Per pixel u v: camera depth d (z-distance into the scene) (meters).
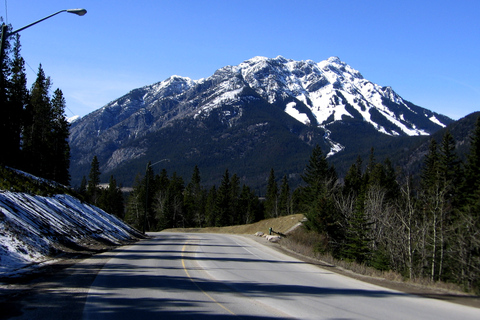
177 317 7.98
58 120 58.50
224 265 18.22
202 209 105.62
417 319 8.77
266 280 14.12
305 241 36.00
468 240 28.02
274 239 39.41
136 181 97.56
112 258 18.39
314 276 16.23
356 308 9.79
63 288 10.51
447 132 50.00
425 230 30.02
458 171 48.19
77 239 22.55
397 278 16.66
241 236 46.75
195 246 29.03
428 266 30.80
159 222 86.69
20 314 7.76
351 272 19.17
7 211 17.89
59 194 30.48
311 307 9.66
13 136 39.41
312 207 40.44
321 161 69.69
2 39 13.07
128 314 8.09
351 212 37.19
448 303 10.90
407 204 31.16
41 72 54.38
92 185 93.50
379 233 33.78
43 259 15.43
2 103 36.78
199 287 11.73
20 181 25.62
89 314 7.96
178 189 98.31
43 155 53.84
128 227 42.38
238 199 102.31
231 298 10.27
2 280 11.07
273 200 101.00
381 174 65.25
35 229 18.50
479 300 11.59
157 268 15.72
